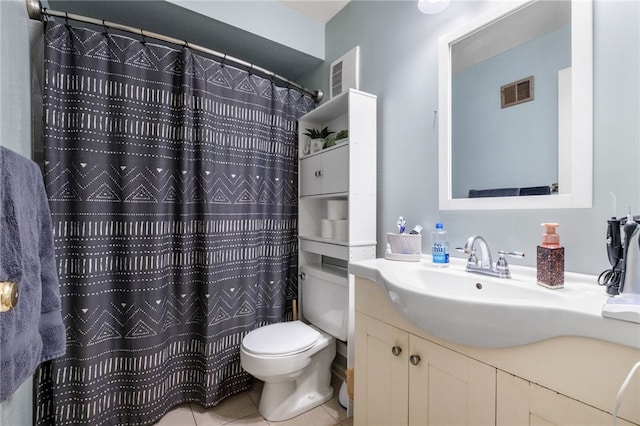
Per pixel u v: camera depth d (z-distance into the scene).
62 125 1.30
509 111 1.11
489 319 0.71
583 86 0.91
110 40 1.39
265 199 1.87
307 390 1.60
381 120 1.65
